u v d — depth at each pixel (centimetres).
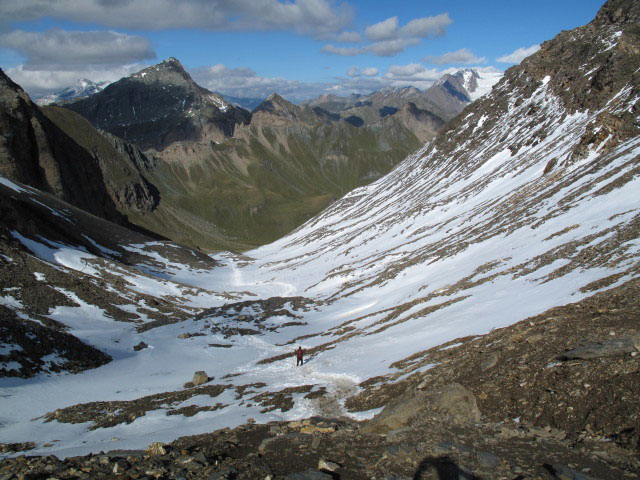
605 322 1698
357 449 1316
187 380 3531
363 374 2559
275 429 1655
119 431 2255
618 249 2861
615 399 1209
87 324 5209
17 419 2691
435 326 3095
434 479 1060
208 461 1324
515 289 3238
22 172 13738
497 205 7238
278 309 6284
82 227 11100
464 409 1413
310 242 14412
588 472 1009
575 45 11981
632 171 4412
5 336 3791
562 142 8219
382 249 9050
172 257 12406
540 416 1309
